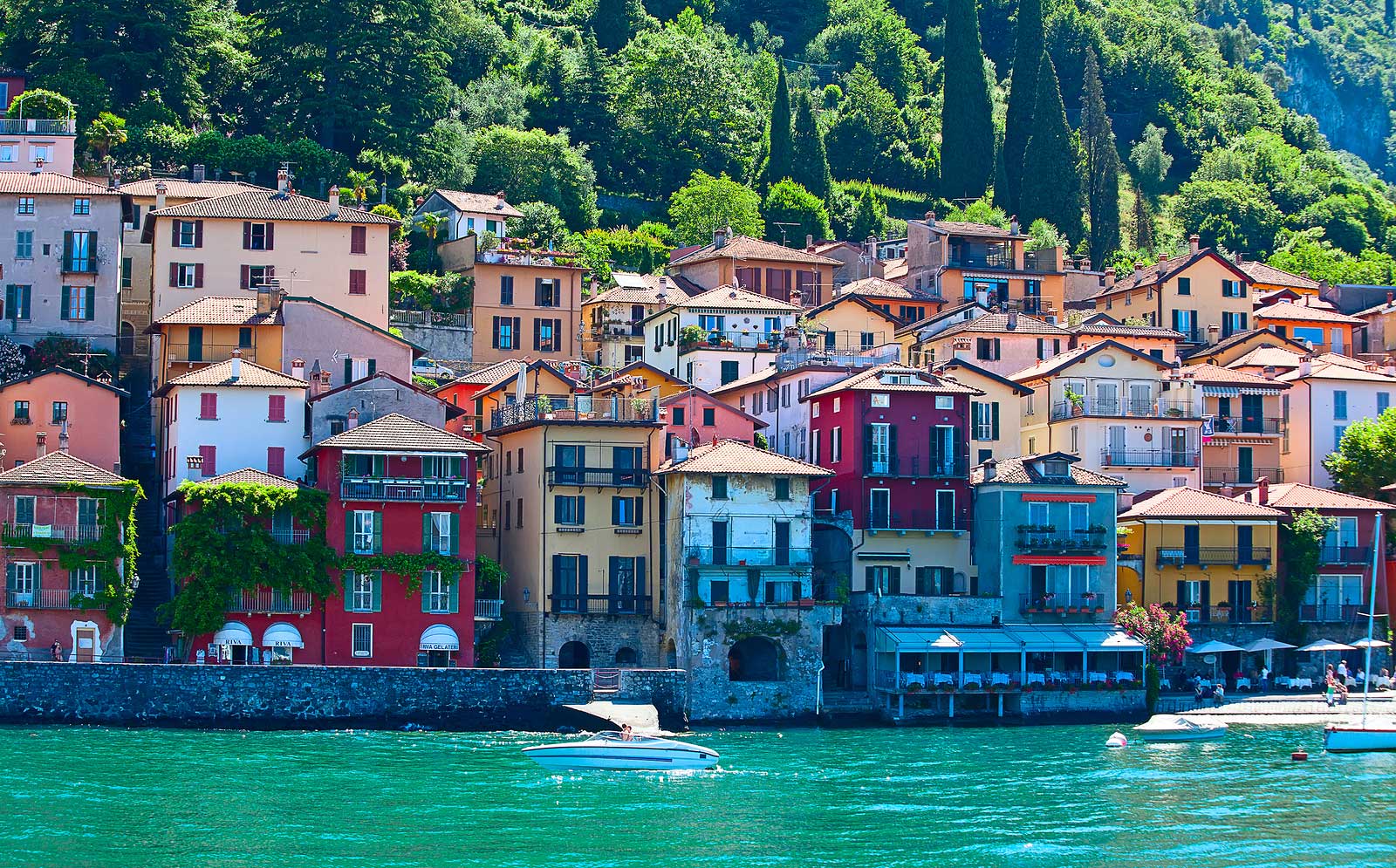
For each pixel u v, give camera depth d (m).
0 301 160.38
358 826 90.81
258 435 139.88
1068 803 99.81
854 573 141.50
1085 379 164.00
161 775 101.19
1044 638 137.25
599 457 139.00
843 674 140.12
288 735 116.38
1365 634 153.62
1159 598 149.62
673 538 136.38
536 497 138.38
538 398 139.62
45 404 141.50
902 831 92.12
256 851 85.31
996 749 118.75
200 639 126.25
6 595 124.06
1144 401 165.00
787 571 134.75
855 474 142.62
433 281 189.62
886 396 144.38
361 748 112.00
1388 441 165.00
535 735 119.50
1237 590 151.50
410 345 157.00
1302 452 173.25
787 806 97.81
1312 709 138.00
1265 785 105.50
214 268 168.25
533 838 89.12
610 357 195.38
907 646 132.62
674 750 107.81
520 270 191.25
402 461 132.25
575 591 137.25
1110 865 86.25
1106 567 143.50
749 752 116.00
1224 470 170.12
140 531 143.50
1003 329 175.50
